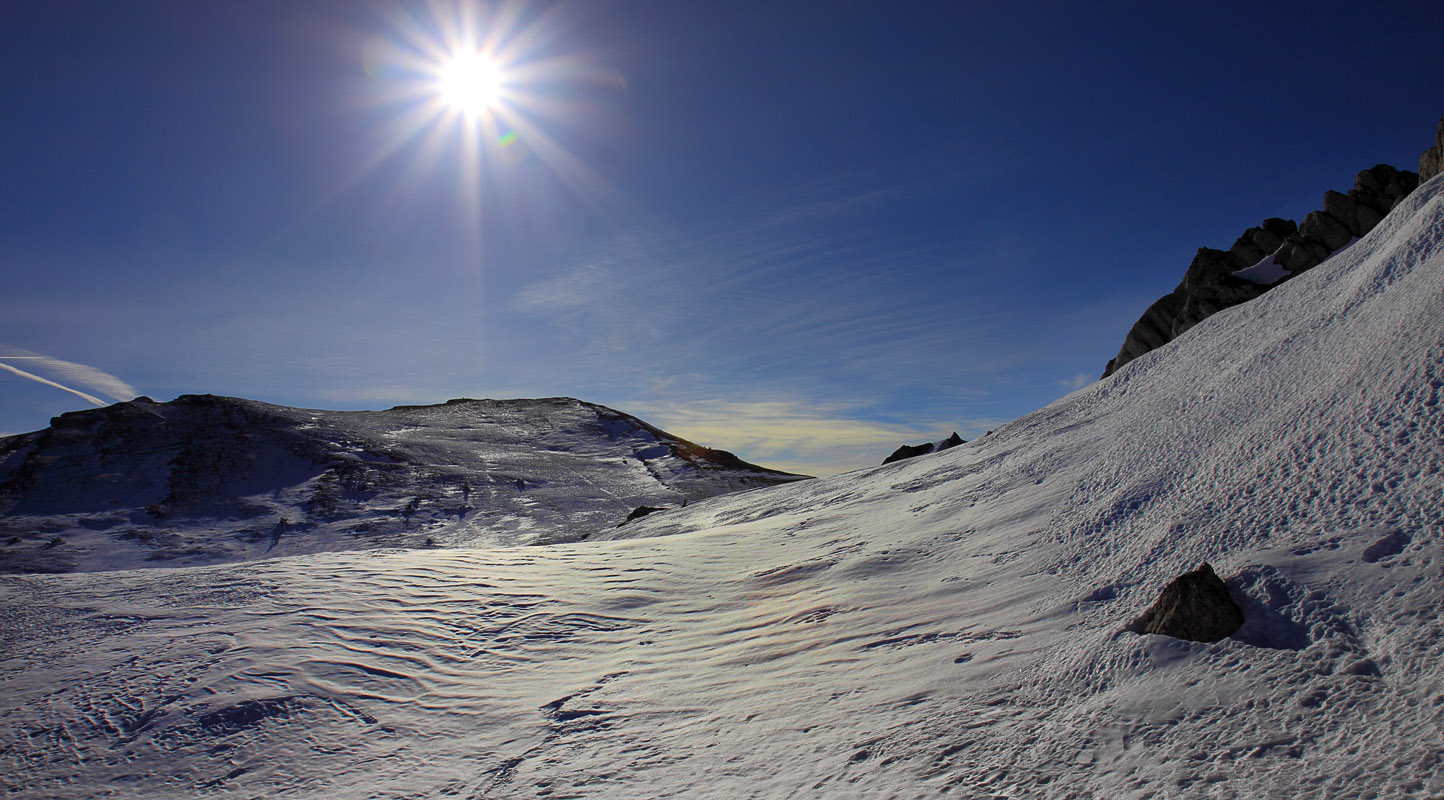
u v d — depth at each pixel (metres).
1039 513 15.34
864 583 14.28
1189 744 5.14
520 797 6.73
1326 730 4.80
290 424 108.69
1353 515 8.09
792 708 8.09
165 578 16.39
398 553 21.28
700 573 18.48
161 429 101.31
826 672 9.28
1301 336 15.80
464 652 11.92
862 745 6.54
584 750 7.77
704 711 8.54
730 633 12.33
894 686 8.14
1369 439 9.43
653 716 8.62
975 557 14.00
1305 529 8.35
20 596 14.63
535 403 155.75
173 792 7.36
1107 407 23.50
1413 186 33.44
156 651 11.27
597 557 21.03
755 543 22.64
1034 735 5.95
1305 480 9.57
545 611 14.52
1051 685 7.00
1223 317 24.42
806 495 36.16
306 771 7.71
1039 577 11.41
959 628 10.02
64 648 11.45
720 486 101.31
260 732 8.64
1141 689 6.27
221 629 12.40
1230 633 6.68
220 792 7.33
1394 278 14.55
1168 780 4.72
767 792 5.95
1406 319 11.73
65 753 8.17
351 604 14.31
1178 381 20.41
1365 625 6.04
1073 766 5.27
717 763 6.84
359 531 74.12
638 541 25.47
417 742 8.45
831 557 17.58
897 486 27.27
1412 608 5.94
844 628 11.34
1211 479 11.76
